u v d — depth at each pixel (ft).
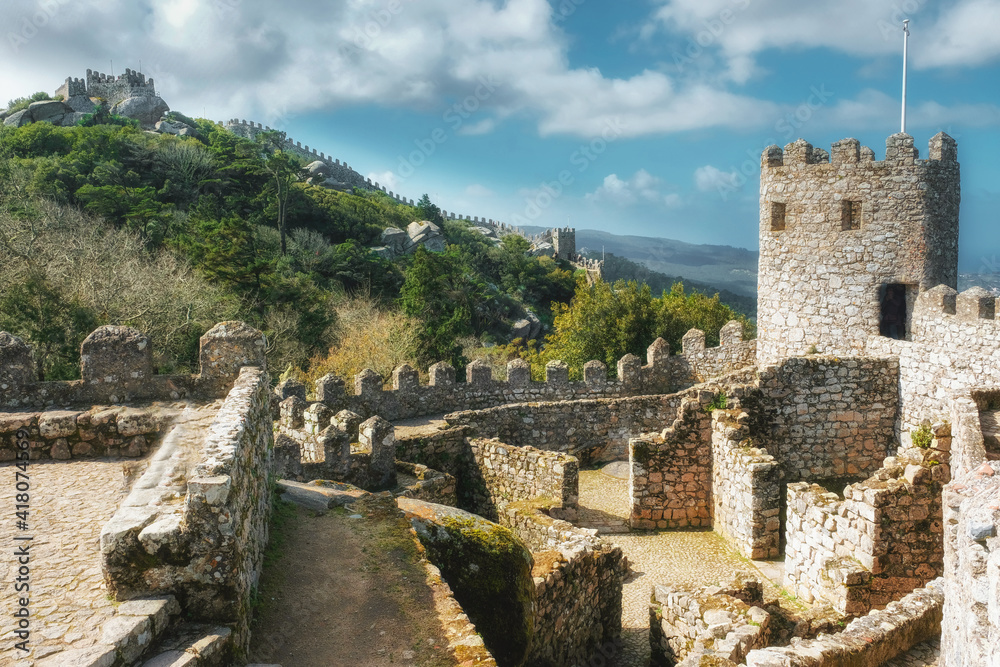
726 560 44.45
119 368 30.99
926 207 62.59
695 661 24.70
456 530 28.45
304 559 24.98
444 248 244.83
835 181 65.00
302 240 200.13
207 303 115.34
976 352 49.16
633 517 50.67
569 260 304.09
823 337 67.15
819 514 36.99
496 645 27.25
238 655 17.75
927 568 33.83
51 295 94.43
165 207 184.96
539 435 70.13
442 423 67.41
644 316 130.93
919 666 24.94
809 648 24.09
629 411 72.23
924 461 34.50
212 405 30.04
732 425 47.73
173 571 17.51
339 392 70.59
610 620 35.70
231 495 18.44
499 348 159.02
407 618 21.42
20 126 246.27
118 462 28.48
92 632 15.76
